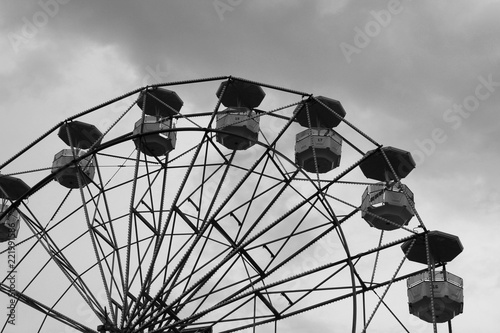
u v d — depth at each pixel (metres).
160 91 40.31
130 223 35.66
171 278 34.69
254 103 40.62
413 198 39.03
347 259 34.22
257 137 40.12
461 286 38.47
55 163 41.31
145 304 35.03
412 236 34.94
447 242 37.03
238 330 35.41
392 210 38.06
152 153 39.22
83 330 35.22
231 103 40.72
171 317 34.53
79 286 35.91
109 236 36.84
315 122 39.88
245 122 39.34
